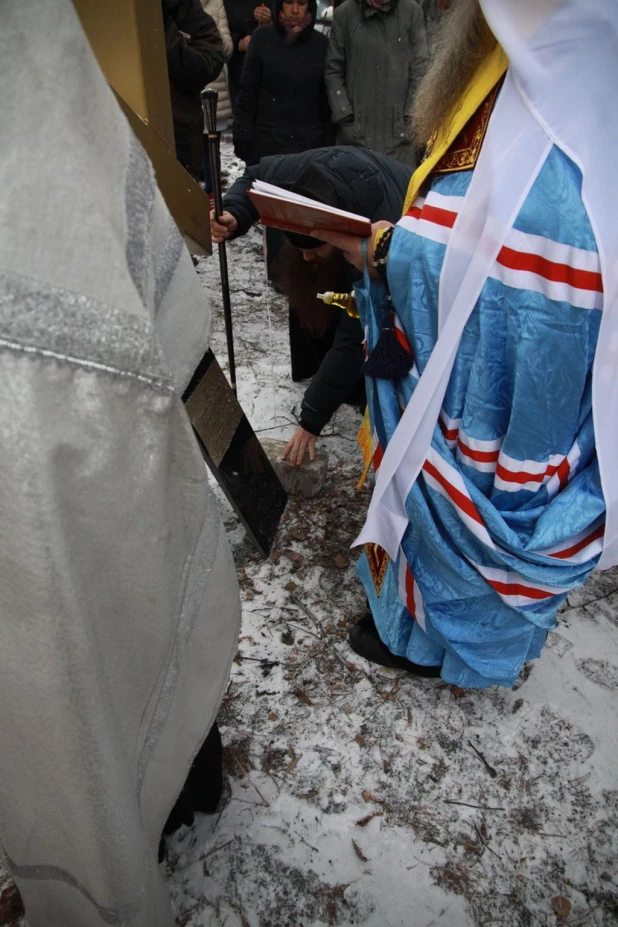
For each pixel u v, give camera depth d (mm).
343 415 2693
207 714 961
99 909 834
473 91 1020
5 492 529
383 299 1307
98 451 564
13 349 497
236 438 1837
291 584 1990
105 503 593
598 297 952
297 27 3248
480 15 979
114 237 530
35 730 659
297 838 1417
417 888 1346
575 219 913
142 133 949
